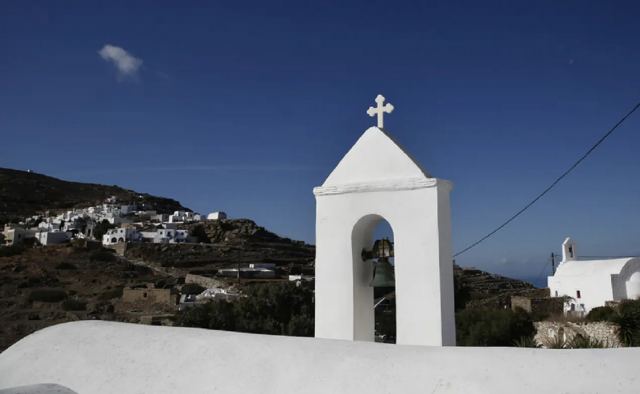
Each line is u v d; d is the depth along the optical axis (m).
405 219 4.85
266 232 105.44
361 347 3.09
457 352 2.78
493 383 2.47
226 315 32.66
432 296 4.61
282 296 34.19
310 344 3.22
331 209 5.32
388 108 5.38
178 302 48.62
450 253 4.87
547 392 2.34
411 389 2.61
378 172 5.13
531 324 25.64
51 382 3.56
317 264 5.33
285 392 2.89
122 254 80.88
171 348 3.50
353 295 5.13
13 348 4.16
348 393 2.74
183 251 83.12
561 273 40.84
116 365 3.52
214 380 3.12
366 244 5.48
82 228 108.06
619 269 36.44
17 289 54.38
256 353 3.22
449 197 4.98
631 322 20.67
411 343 4.64
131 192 169.75
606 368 2.36
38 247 78.88
